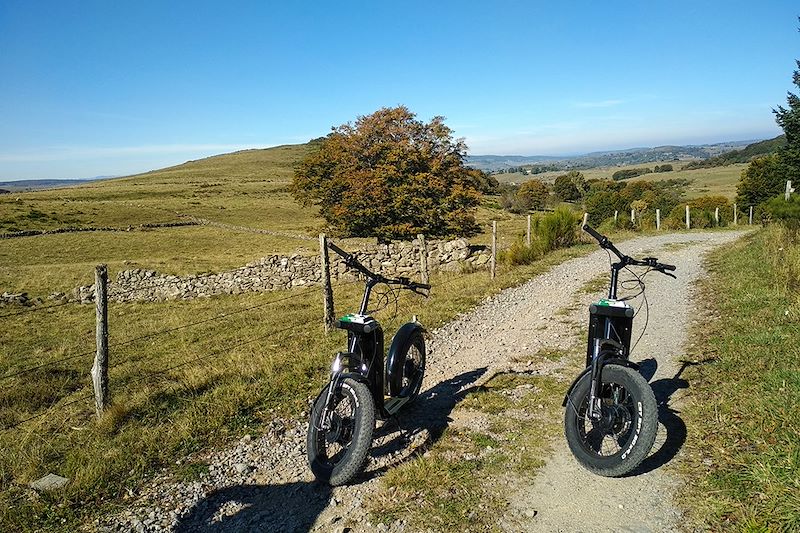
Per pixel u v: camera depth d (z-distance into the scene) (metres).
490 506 3.58
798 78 20.62
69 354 12.91
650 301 9.60
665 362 6.14
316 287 21.11
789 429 3.84
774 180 36.00
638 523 3.30
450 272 19.58
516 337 8.07
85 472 4.29
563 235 19.83
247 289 22.22
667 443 4.20
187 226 54.78
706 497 3.41
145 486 4.19
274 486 4.09
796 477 3.25
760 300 7.86
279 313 15.49
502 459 4.20
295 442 4.85
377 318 10.04
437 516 3.50
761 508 3.13
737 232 24.44
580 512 3.46
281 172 128.88
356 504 3.72
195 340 12.91
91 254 39.25
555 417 4.97
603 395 4.15
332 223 35.03
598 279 12.42
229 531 3.54
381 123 31.92
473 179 33.69
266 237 48.16
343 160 33.72
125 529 3.61
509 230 44.44
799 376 4.62
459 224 31.23
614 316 4.08
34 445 5.14
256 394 5.93
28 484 4.38
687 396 5.02
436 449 4.45
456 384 6.11
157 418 5.70
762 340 5.93
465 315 9.85
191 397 6.19
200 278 22.41
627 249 18.30
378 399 4.54
